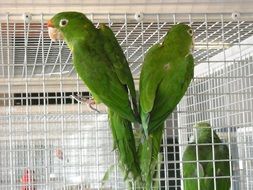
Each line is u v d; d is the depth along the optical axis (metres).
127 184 0.76
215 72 1.10
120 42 0.97
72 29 0.76
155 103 0.75
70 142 1.06
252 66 0.94
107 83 0.74
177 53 0.77
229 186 0.94
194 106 1.13
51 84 1.07
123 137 0.74
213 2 0.81
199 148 0.93
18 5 0.77
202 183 0.92
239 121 1.02
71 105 1.05
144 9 0.81
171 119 0.99
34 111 1.09
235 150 1.05
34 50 0.99
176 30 0.79
